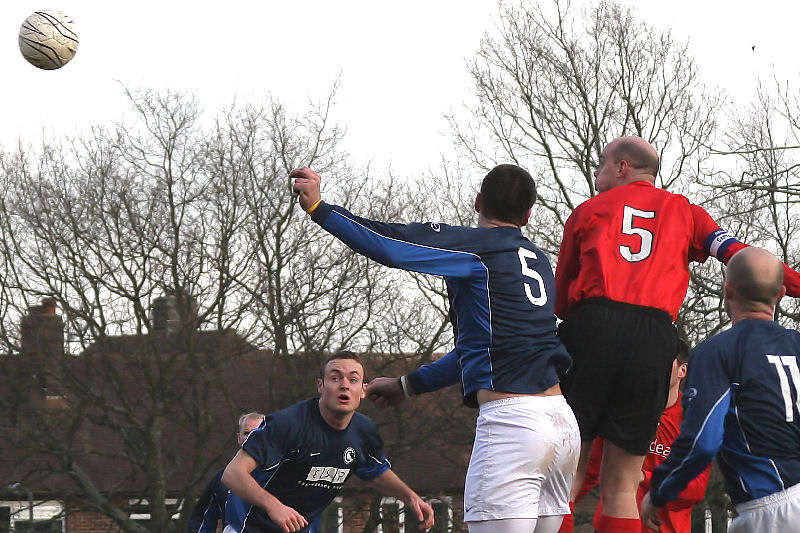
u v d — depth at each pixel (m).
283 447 17.30
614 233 13.45
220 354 67.88
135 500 79.69
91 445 82.38
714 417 11.81
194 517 22.09
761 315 12.40
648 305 13.10
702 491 15.76
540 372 12.54
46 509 79.12
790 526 11.78
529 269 12.80
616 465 13.43
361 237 12.10
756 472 12.02
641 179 13.98
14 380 67.12
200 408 68.38
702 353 12.25
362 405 69.12
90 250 69.06
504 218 13.07
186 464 74.19
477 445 12.64
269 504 16.36
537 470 12.38
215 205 70.12
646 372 13.02
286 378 69.62
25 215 68.25
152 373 68.31
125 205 68.56
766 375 11.96
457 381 14.52
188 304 67.75
